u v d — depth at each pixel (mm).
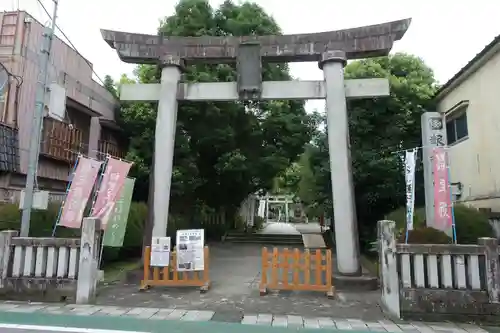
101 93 15586
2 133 10719
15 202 10453
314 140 16297
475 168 12656
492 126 11562
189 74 14055
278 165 15984
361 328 6027
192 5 15609
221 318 6500
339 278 8883
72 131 13719
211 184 17234
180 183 14234
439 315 6523
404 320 6539
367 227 14805
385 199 14188
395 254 6812
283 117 15969
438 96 14570
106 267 11539
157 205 9984
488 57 11555
